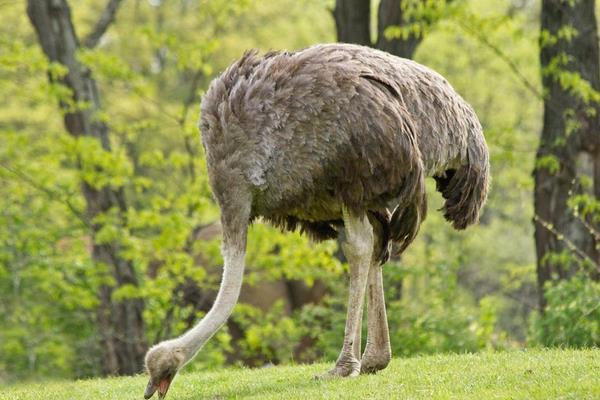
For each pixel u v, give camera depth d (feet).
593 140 153.89
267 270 181.37
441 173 88.74
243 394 82.48
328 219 84.89
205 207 171.73
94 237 179.52
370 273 84.43
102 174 171.42
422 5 158.81
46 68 175.94
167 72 318.24
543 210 155.74
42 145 184.34
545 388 72.79
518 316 271.08
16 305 221.05
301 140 79.00
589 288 131.03
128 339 180.34
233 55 287.89
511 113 308.60
